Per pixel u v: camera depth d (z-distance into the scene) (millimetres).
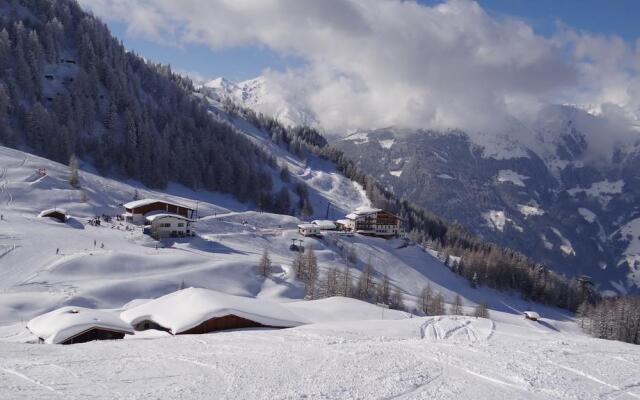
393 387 22578
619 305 116875
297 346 32031
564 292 173500
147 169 186125
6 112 175750
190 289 56531
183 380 23453
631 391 23484
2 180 132500
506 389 23094
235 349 31578
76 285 80688
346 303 76250
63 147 176000
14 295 71125
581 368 27031
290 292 100375
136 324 52062
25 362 26219
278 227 160625
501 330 56156
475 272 161500
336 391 21844
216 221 148000
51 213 116438
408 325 54844
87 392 21281
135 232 122562
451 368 26188
